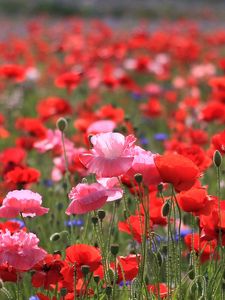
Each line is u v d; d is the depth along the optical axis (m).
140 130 3.96
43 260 1.77
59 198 2.66
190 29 8.62
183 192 1.75
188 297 1.90
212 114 2.82
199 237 1.83
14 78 3.56
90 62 5.81
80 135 3.37
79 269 1.74
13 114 5.02
